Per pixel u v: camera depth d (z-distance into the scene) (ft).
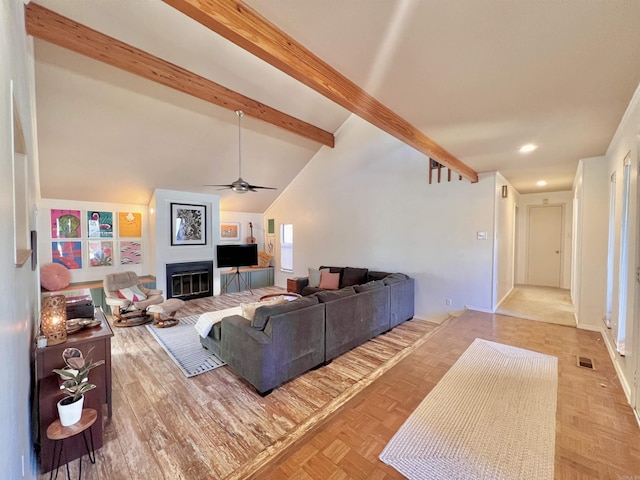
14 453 3.57
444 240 16.19
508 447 6.02
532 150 11.65
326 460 5.85
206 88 13.39
